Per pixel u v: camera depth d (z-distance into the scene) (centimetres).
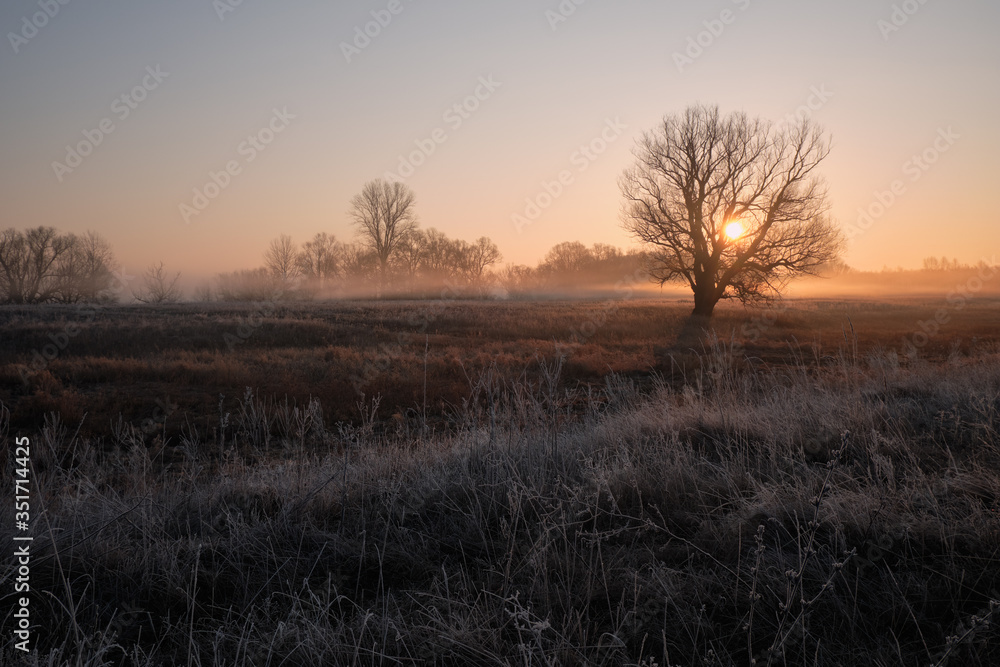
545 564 293
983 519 306
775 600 268
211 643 262
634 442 509
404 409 1109
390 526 381
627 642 250
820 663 230
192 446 789
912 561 290
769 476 409
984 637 230
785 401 628
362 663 246
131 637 274
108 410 1094
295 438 863
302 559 342
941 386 643
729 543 321
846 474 386
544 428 520
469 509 395
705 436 548
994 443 422
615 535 346
